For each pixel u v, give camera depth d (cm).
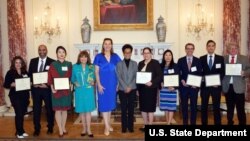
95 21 888
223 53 854
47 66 582
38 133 593
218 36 884
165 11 887
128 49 585
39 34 898
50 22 892
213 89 582
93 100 576
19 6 842
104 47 587
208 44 578
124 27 887
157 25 855
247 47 827
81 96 567
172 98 609
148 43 855
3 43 871
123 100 599
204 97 589
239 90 577
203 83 587
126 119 607
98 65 582
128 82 587
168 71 596
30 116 786
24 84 559
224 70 580
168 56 596
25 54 868
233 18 831
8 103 883
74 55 898
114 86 591
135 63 596
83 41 864
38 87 581
